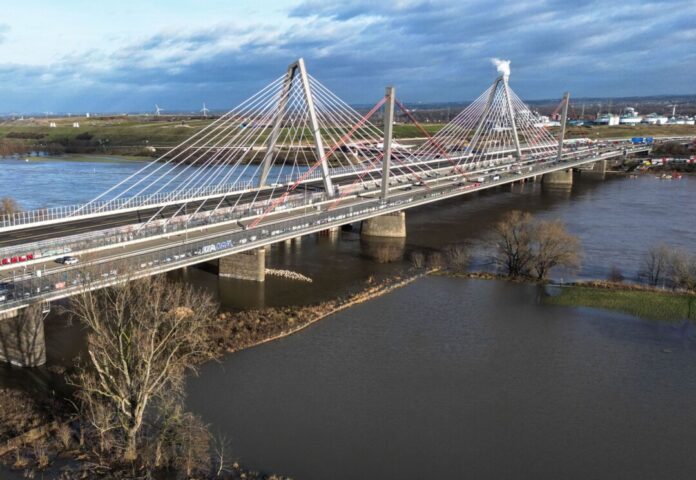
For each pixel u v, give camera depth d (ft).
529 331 227.20
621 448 154.30
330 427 159.94
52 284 186.60
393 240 369.71
